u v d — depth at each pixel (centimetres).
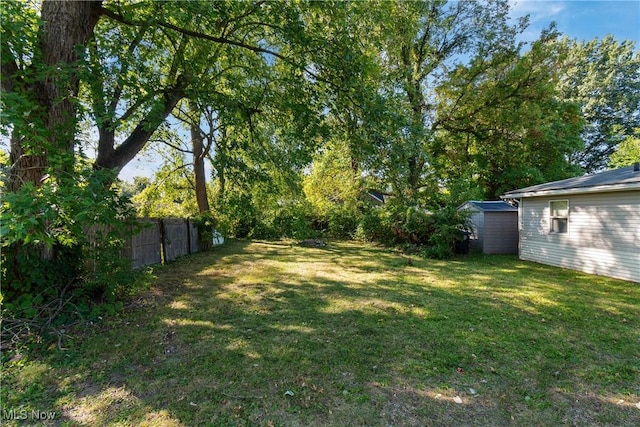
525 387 272
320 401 246
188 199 1363
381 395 256
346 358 316
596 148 2592
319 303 496
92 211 320
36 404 233
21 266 364
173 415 226
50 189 296
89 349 320
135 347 329
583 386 275
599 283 670
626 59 2536
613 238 738
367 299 523
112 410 229
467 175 1595
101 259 414
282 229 1500
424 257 1009
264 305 482
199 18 474
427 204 1205
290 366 298
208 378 275
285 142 639
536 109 1324
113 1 498
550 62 1334
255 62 633
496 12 1338
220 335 366
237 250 1128
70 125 367
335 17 535
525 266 879
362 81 556
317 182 1661
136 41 488
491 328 401
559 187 859
